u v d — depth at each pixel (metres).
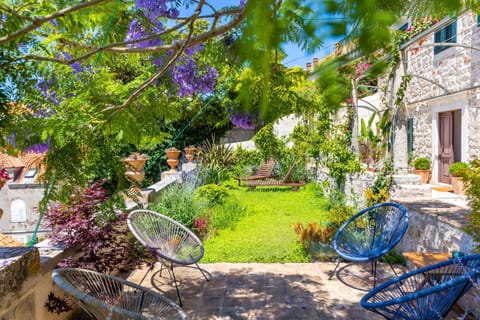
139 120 2.64
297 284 3.92
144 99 2.59
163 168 11.59
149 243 3.71
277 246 5.23
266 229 6.16
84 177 2.49
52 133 2.02
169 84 2.97
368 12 0.44
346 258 3.72
